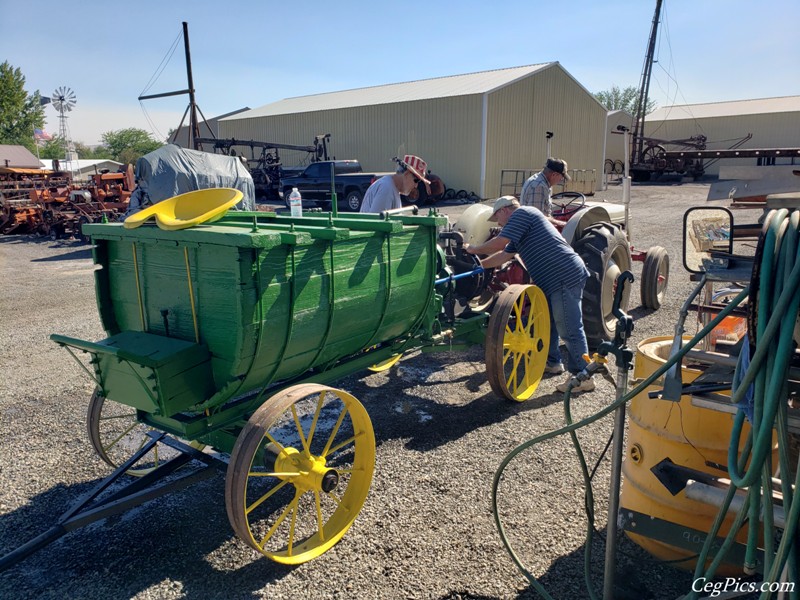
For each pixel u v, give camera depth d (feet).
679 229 44.04
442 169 77.97
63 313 24.12
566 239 18.38
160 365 8.17
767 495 5.13
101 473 11.48
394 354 12.66
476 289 15.71
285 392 8.74
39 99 179.73
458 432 12.89
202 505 10.44
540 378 15.25
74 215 47.47
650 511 7.84
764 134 116.37
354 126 86.02
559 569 8.46
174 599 8.07
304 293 9.07
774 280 4.98
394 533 9.39
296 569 8.63
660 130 127.03
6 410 14.42
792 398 6.04
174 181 34.12
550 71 81.25
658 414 7.77
